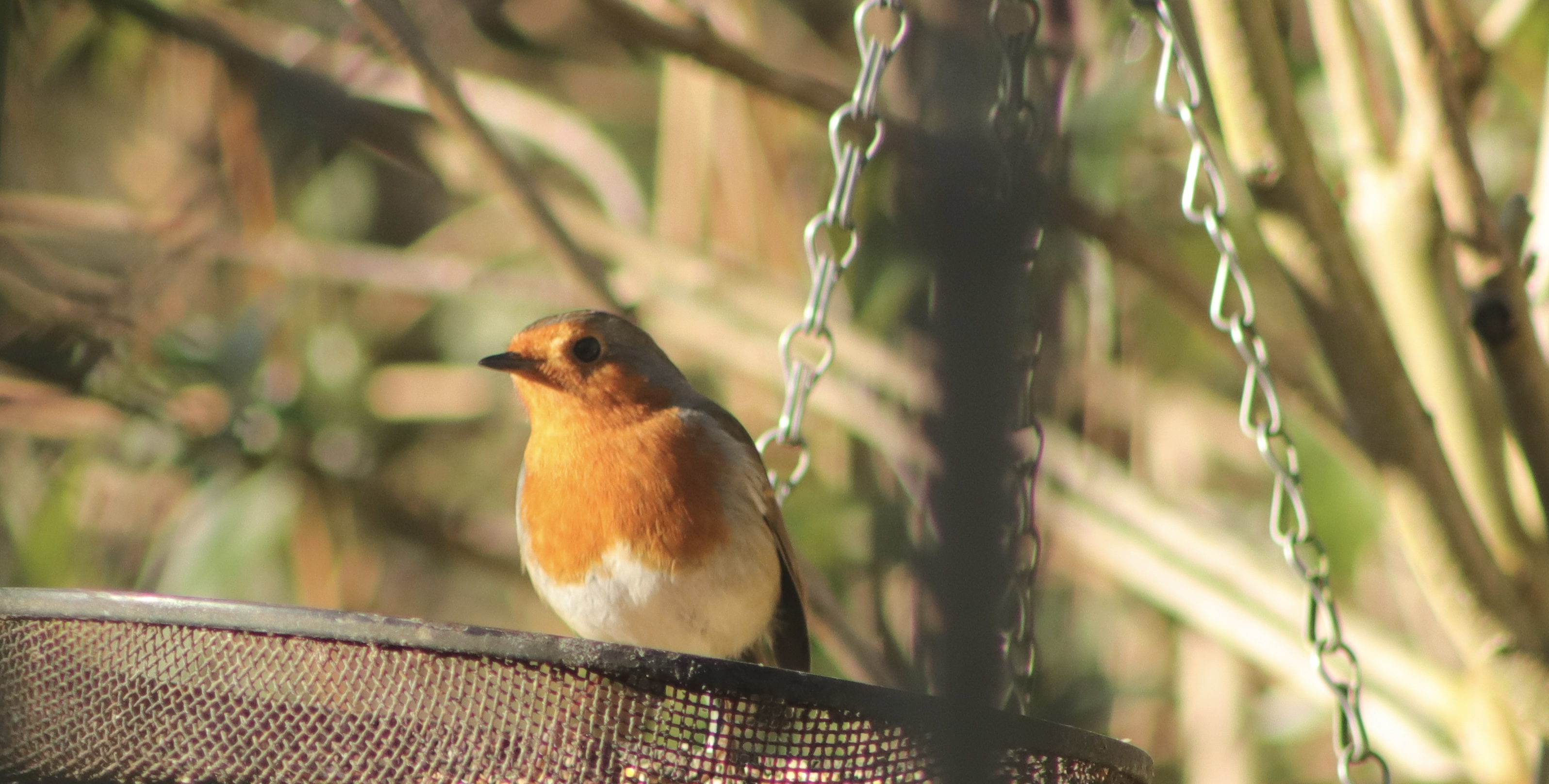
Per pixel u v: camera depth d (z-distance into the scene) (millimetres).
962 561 4820
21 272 13156
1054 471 10562
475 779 5660
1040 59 7734
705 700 5660
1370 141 8227
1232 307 9727
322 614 5516
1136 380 12367
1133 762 6219
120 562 13438
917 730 5434
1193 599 10055
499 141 12859
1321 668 6258
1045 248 9234
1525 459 7086
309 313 14047
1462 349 7953
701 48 9945
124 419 12711
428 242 15344
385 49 11055
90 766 5840
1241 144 6938
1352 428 7156
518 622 15328
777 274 12898
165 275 13211
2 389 12445
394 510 13289
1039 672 12461
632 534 7391
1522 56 10219
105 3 12422
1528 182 12484
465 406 14133
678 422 7543
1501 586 7102
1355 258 6945
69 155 15031
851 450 12719
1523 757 8727
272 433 12742
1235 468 14344
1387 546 12555
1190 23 9375
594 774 5648
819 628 11078
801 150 13828
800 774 5645
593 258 10672
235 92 13383
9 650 5996
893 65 9906
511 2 15258
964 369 4828
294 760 5707
